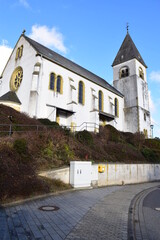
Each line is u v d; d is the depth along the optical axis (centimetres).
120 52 4209
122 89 3844
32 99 1956
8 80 2577
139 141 2623
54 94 2214
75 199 828
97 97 2836
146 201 922
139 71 3922
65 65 2453
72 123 2297
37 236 423
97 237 437
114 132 2486
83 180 1138
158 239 449
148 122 3747
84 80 2745
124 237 446
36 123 1592
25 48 2406
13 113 1547
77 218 568
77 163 1123
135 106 3541
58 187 969
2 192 663
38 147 1128
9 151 852
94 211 660
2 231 439
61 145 1270
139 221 587
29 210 610
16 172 771
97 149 1614
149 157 2309
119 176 1576
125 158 1831
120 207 745
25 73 2277
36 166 971
